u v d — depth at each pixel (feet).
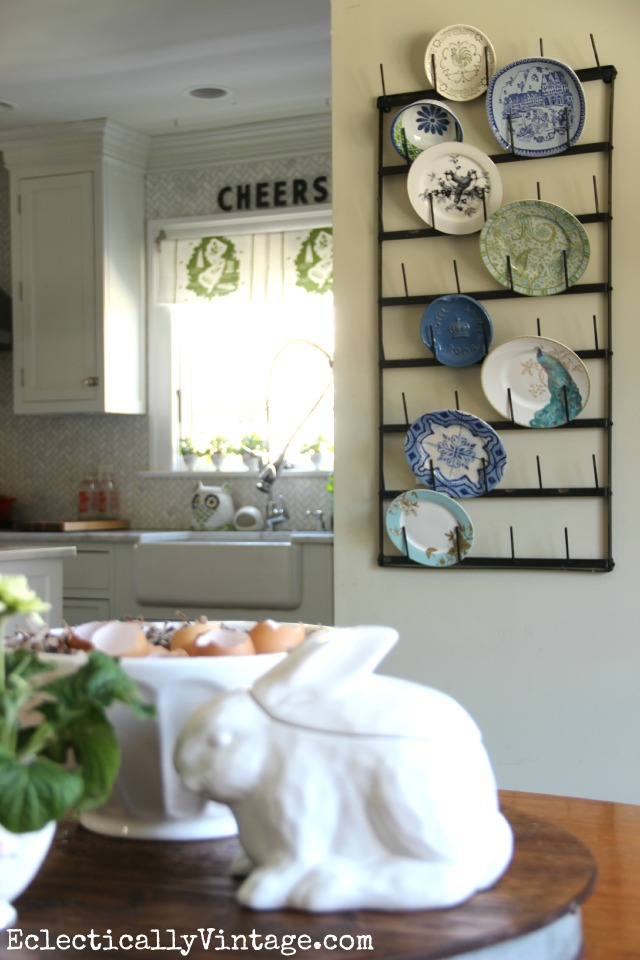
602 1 7.56
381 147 8.07
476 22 7.86
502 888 2.33
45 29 12.35
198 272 15.76
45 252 15.61
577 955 2.26
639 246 7.49
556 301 7.66
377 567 8.12
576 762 7.63
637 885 2.64
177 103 14.78
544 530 7.70
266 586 12.23
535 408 7.61
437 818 2.19
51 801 1.88
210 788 2.23
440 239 7.95
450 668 7.93
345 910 2.19
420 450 7.82
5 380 17.25
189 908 2.25
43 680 2.56
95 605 13.67
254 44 12.84
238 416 16.05
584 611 7.63
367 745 2.20
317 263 15.12
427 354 7.99
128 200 15.84
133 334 15.90
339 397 8.23
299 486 15.38
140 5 11.75
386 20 8.13
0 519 16.17
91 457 16.74
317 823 2.22
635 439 7.49
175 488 16.19
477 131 7.89
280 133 15.34
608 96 7.55
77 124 15.02
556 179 7.66
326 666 2.30
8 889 2.19
